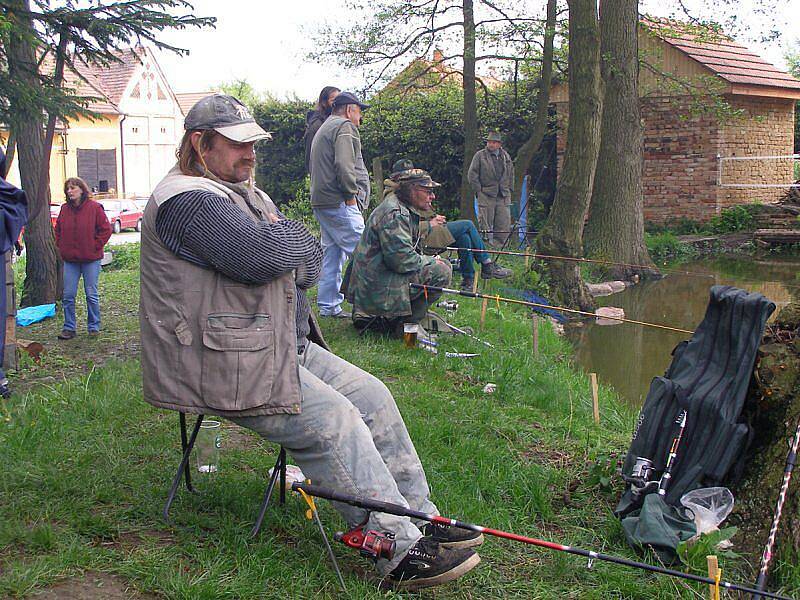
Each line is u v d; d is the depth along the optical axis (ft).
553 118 72.69
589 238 52.01
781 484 12.72
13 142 25.30
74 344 26.73
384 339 26.25
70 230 27.76
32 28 23.35
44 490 13.46
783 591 12.22
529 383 23.25
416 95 75.25
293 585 11.38
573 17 38.55
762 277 52.11
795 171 88.89
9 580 10.61
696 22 60.75
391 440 12.59
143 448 15.71
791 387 14.02
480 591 12.16
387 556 11.18
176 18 25.08
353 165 27.89
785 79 77.25
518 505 15.16
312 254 11.62
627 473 14.89
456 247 32.78
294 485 11.07
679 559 13.07
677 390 14.73
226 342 11.02
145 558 11.45
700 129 75.46
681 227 75.72
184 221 10.95
